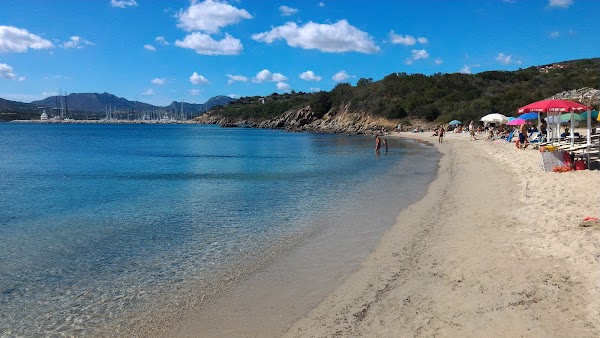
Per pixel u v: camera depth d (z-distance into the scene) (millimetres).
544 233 9008
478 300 6270
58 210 14664
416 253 8773
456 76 98000
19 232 11656
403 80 103188
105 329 6160
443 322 5715
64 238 10984
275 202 15352
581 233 8508
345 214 12969
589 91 54719
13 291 7570
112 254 9586
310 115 116000
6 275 8344
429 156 32719
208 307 6770
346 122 100812
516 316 5688
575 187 13469
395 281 7344
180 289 7535
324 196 16328
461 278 7176
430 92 92000
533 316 5645
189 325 6195
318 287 7367
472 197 14148
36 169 28719
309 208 14094
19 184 21344
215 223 12297
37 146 56844
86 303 7039
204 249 9820
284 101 172000
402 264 8180
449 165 25016
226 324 6176
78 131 122375
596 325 5262
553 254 7730
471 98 85562
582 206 10836
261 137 79562
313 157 35594
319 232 10977
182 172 26109
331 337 5586
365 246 9570
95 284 7840
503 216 11023
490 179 17734
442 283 7055
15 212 14375
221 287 7574
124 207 15039
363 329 5734
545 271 7047
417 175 21625
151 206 15125
